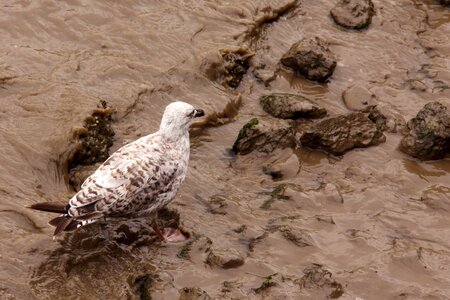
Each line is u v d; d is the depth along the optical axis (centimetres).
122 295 1111
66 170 1305
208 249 1213
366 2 1806
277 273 1182
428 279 1213
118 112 1445
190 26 1666
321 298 1153
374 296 1177
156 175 1179
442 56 1766
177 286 1152
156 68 1553
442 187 1418
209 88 1564
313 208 1338
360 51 1739
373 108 1574
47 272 1117
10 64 1469
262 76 1631
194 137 1471
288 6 1800
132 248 1203
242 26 1708
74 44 1561
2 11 1574
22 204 1210
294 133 1497
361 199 1372
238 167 1420
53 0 1622
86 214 1116
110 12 1642
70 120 1362
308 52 1639
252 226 1283
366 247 1266
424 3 1894
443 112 1480
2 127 1334
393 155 1486
